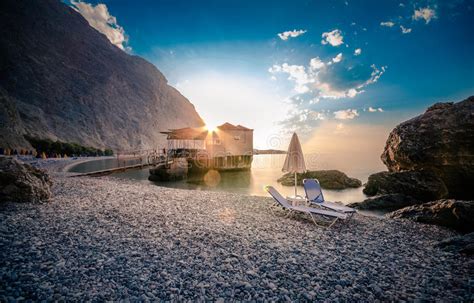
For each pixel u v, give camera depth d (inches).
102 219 265.4
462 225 300.4
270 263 180.5
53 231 220.4
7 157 330.3
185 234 234.8
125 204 344.8
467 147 513.0
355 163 1726.1
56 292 133.3
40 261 164.9
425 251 220.4
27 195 308.5
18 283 137.7
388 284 156.6
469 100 547.2
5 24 3115.2
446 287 154.6
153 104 4697.3
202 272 163.5
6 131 1482.5
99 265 165.2
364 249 220.4
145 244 205.3
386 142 672.4
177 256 185.9
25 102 2598.4
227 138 1312.7
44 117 2534.5
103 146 2908.5
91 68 3941.9
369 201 498.9
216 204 394.0
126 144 3319.4
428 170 554.9
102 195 403.2
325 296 141.5
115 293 135.7
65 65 3503.9
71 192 412.8
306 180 379.2
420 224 322.7
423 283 158.6
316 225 292.7
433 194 524.4
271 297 138.6
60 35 3868.1
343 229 285.6
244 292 142.7
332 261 189.3
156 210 322.3
